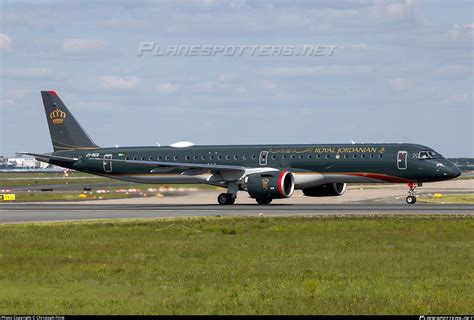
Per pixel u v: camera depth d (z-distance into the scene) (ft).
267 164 430.20
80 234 263.90
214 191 602.44
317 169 418.51
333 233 257.55
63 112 499.92
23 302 146.82
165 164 442.91
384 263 188.75
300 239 242.17
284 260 195.62
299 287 158.51
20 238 254.06
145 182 474.49
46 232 271.49
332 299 146.30
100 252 215.72
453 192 612.29
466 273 173.88
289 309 138.31
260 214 343.46
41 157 499.51
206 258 201.36
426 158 404.16
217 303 143.84
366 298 146.61
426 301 142.82
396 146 410.72
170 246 227.20
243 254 207.72
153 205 447.83
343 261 192.54
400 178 408.87
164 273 177.58
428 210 358.23
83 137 497.87
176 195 599.98
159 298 149.69
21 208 423.23
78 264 193.47
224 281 166.40
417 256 200.54
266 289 156.97
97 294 154.61
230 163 441.27
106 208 414.21
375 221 291.58
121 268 185.16
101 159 464.24
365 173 411.13
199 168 444.14
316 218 308.81
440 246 220.64
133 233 265.75
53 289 160.45
